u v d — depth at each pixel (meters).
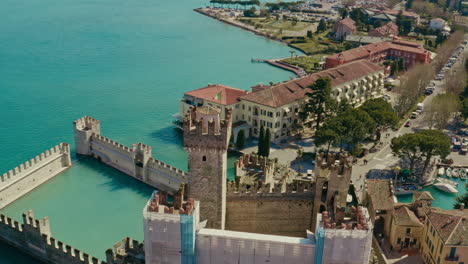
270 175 106.69
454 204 122.50
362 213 74.06
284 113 174.75
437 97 186.00
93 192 135.62
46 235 102.31
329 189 91.75
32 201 130.00
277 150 167.25
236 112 178.62
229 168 152.75
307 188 95.06
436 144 138.38
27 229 105.31
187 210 73.50
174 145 174.00
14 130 182.12
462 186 142.75
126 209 127.56
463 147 166.62
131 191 136.75
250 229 98.25
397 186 138.88
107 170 148.62
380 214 112.56
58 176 143.88
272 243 73.50
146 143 175.25
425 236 103.44
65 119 195.12
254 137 178.12
